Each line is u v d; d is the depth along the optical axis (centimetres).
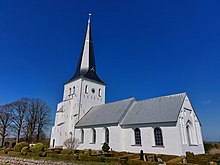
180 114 2364
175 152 2148
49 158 2088
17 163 2294
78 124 3731
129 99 3288
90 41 4866
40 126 5038
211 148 3275
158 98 2859
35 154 2312
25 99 4978
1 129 4812
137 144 2573
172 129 2250
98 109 3853
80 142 3472
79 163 1745
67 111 4178
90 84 4325
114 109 3334
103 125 3083
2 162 2492
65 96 4516
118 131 2788
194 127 2605
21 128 4794
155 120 2427
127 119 2841
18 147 2859
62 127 4034
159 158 2072
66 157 2028
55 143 3969
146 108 2817
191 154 1973
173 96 2702
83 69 4509
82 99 4069
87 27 4997
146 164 1609
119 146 2703
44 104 5206
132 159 1845
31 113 4931
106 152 2539
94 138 3247
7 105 4875
